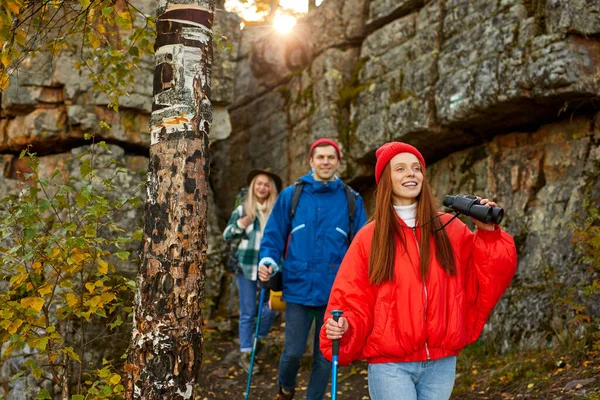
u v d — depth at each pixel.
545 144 5.52
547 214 5.30
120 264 5.95
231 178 9.08
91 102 6.58
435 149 6.58
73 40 6.57
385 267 2.47
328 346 2.57
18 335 3.00
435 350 2.45
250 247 5.61
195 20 2.77
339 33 7.55
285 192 4.21
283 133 8.28
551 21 4.94
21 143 6.67
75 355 3.02
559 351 4.45
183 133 2.68
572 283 4.75
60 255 3.01
